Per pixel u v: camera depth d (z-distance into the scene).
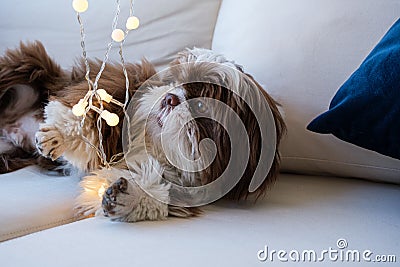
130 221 0.97
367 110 0.98
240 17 1.35
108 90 1.12
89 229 0.93
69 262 0.80
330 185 1.21
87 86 1.12
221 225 0.96
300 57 1.20
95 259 0.81
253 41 1.28
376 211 1.04
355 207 1.06
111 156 1.11
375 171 1.19
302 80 1.19
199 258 0.81
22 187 1.11
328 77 1.17
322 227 0.95
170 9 1.49
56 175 1.23
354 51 1.16
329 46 1.18
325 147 1.20
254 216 1.01
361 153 1.17
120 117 1.11
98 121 1.06
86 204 1.04
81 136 1.06
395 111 0.95
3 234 0.94
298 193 1.15
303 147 1.22
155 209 0.98
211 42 1.51
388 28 1.14
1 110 1.32
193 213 1.01
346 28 1.17
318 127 1.04
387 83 0.95
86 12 1.50
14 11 1.55
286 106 1.21
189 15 1.50
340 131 1.03
